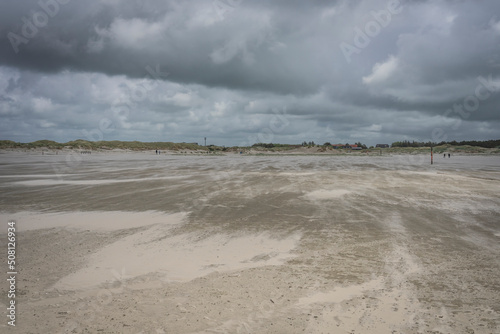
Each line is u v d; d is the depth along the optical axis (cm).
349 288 518
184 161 4822
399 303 466
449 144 12256
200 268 617
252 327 403
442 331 393
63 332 394
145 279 564
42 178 2234
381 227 926
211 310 447
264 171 2833
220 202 1323
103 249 737
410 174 2520
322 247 744
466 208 1195
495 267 611
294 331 394
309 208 1200
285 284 536
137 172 2728
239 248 741
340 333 389
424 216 1065
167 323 414
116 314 439
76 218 1049
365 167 3397
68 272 598
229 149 13262
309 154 10225
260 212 1134
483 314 433
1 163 4097
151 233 872
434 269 601
